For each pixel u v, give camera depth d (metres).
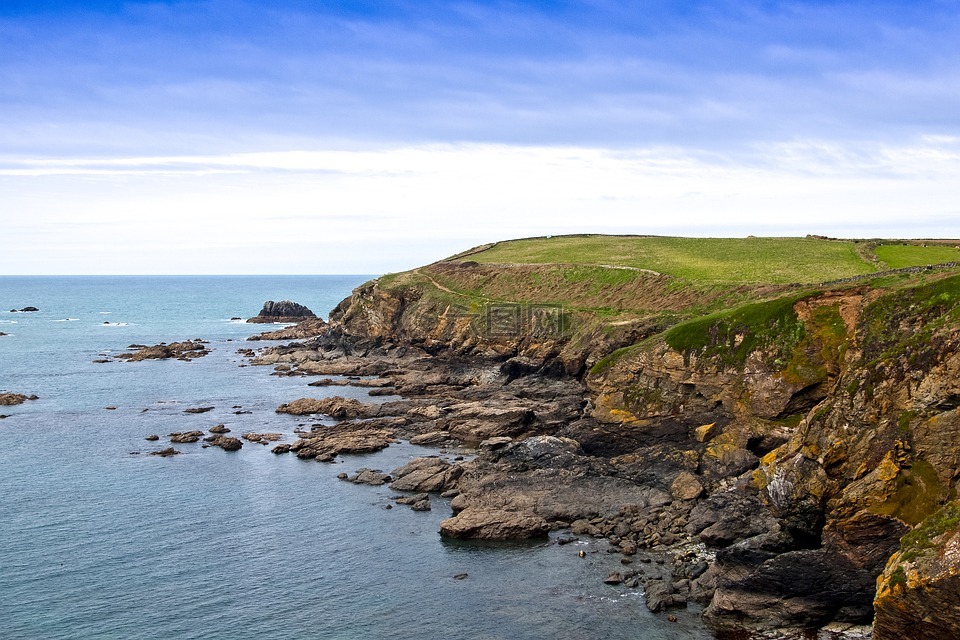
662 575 51.53
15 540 58.78
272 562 55.06
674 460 67.69
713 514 57.44
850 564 43.47
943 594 34.34
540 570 53.03
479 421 88.38
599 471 68.94
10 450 84.12
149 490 70.44
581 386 97.38
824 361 65.81
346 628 46.22
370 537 59.41
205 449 84.81
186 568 54.12
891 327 62.84
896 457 42.50
